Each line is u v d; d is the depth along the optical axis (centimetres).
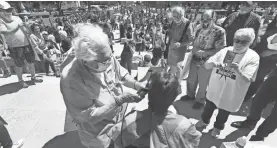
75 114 151
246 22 312
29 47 400
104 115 142
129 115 137
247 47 202
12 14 370
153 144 127
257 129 254
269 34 286
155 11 4347
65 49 646
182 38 365
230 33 336
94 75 143
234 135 267
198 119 304
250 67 205
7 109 329
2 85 425
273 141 252
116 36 2080
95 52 121
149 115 133
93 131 165
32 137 264
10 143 233
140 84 187
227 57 217
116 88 175
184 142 125
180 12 345
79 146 247
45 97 367
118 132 139
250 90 325
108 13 3164
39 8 4881
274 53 281
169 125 125
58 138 262
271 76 237
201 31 298
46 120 299
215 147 245
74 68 137
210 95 242
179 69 392
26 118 304
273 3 2848
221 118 243
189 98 359
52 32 1330
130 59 585
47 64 530
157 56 467
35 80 443
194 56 312
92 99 148
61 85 140
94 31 129
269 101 246
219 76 223
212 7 3378
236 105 223
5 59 512
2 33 354
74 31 140
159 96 122
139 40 1270
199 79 315
